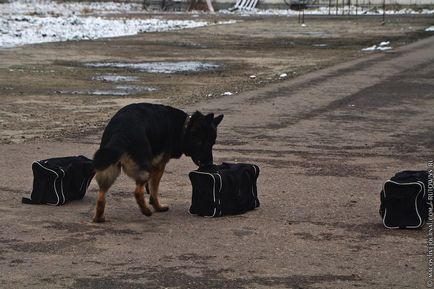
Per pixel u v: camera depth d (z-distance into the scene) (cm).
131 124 914
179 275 736
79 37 4791
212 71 3009
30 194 1073
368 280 725
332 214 973
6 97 2211
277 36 5138
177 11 9381
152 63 3325
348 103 2103
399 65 3130
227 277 730
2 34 4612
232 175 966
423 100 2166
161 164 972
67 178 1023
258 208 1005
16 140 1530
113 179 919
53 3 9181
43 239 856
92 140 1525
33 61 3309
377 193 1091
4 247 824
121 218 955
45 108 2008
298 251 814
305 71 2966
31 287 700
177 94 2303
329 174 1227
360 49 4047
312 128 1705
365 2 9862
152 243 844
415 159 1362
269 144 1504
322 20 7362
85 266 761
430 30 5697
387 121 1808
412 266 766
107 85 2541
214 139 983
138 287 701
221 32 5516
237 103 2092
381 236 873
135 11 9175
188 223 931
